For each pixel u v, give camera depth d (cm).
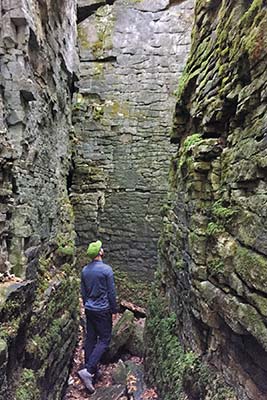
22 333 282
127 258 726
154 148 738
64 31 518
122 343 527
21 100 318
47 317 362
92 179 735
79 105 752
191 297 296
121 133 747
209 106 275
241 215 210
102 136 748
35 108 364
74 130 722
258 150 190
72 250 512
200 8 312
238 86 227
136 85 754
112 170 744
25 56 317
